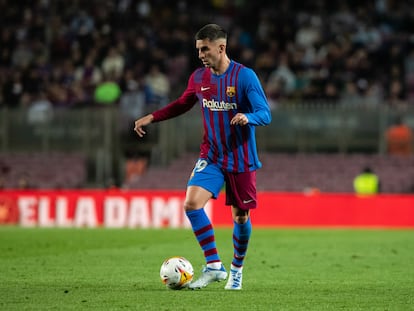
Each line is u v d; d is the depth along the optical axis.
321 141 86.69
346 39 99.94
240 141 31.23
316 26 102.38
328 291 32.25
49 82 98.06
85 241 57.81
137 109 88.44
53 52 101.19
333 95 91.00
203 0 107.88
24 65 99.12
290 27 101.75
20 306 27.97
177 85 96.81
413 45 99.56
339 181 85.56
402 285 34.38
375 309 27.81
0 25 103.62
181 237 62.06
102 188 88.19
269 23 103.12
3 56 101.00
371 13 104.44
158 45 100.12
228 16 106.44
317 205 76.38
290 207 76.62
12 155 90.38
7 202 78.88
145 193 76.38
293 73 96.00
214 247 31.83
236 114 30.03
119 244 55.50
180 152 88.31
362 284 34.72
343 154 86.44
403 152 85.31
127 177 88.50
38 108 90.19
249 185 31.50
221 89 31.14
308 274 38.53
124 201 76.81
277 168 87.00
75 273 38.25
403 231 70.19
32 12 104.50
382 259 46.03
